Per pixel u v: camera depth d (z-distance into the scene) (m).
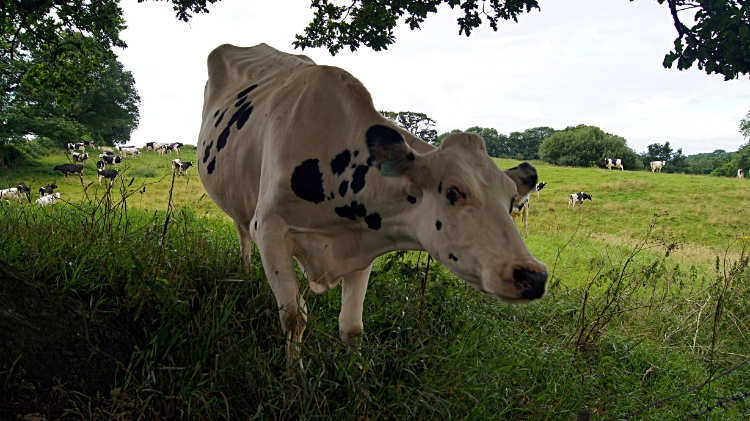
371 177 2.79
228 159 3.72
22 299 2.56
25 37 7.70
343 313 3.20
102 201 4.50
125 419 2.36
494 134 107.75
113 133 58.19
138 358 2.63
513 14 4.79
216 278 3.76
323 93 3.10
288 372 2.65
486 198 2.36
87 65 8.94
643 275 5.43
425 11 5.08
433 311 3.89
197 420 2.41
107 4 7.44
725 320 5.05
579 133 71.19
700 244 17.23
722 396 3.48
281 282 3.02
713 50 3.63
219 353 2.70
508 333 4.07
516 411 2.96
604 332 4.40
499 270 2.19
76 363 2.57
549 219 22.22
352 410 2.52
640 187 29.97
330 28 5.91
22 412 2.34
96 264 3.45
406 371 2.97
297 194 2.98
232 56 4.88
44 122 31.28
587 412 2.31
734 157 60.41
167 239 4.07
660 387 3.66
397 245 2.93
